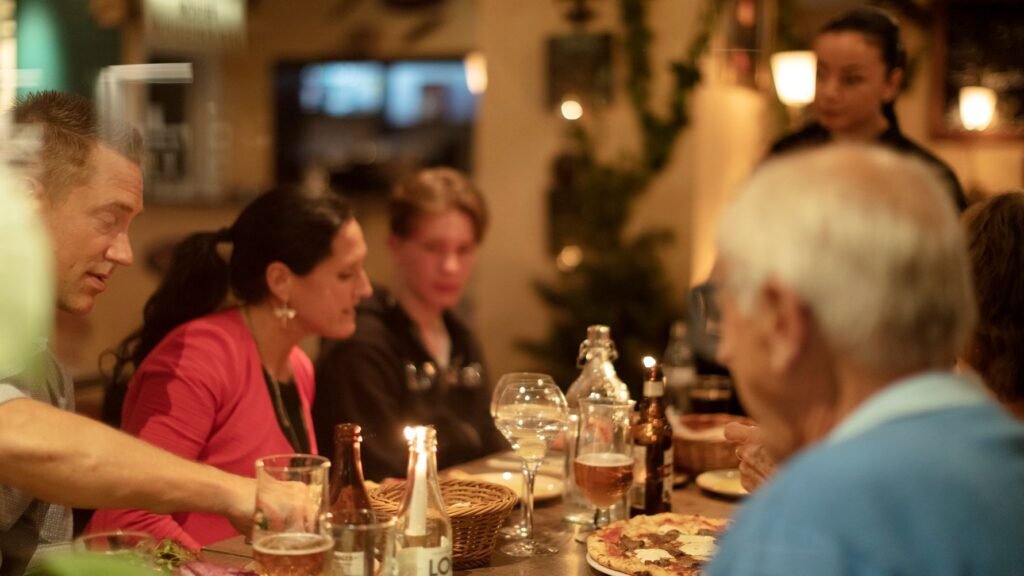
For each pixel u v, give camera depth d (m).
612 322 5.12
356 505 1.57
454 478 1.98
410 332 2.94
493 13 5.53
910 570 0.94
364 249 2.45
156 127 5.93
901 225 1.01
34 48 4.38
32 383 1.74
